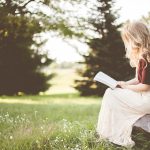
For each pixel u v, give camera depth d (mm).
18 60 25391
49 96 26016
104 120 5133
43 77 27250
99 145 5117
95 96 25703
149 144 5129
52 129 6012
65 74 53719
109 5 21828
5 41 19062
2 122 6898
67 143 5523
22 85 26812
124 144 4969
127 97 5027
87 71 25094
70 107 12680
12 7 15102
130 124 4980
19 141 5484
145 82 4992
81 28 18828
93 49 23844
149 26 5184
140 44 5066
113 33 22844
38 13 16391
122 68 23562
